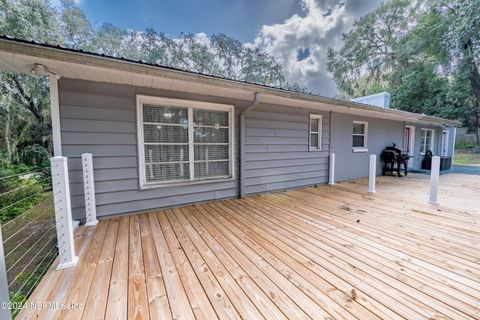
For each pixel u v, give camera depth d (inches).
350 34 802.8
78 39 446.6
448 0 507.2
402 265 80.0
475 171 357.1
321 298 62.1
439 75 560.4
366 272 75.5
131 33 642.8
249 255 87.7
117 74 112.2
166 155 153.1
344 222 126.9
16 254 139.0
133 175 140.9
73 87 119.9
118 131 134.2
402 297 62.4
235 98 178.9
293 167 223.3
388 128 321.1
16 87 319.0
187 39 719.7
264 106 197.2
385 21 720.3
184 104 155.9
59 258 79.6
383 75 743.7
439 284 68.5
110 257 85.5
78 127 122.3
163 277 72.4
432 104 562.3
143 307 58.5
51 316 55.1
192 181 163.6
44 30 300.8
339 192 208.5
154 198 149.3
